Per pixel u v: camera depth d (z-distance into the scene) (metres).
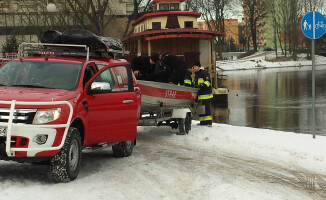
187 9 68.38
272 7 104.00
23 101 6.87
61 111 7.04
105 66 8.63
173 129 14.77
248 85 45.62
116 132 8.60
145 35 34.47
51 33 9.27
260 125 20.38
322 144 11.32
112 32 54.00
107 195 6.66
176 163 9.17
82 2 42.78
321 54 110.81
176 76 13.91
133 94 9.13
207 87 15.16
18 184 7.03
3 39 53.38
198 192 6.91
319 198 6.75
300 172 8.47
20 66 8.27
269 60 98.81
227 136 12.88
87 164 8.99
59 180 7.25
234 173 8.27
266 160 9.54
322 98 31.89
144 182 7.50
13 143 6.77
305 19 12.45
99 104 8.11
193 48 34.31
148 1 46.53
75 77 8.02
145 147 11.24
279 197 6.72
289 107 27.34
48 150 6.89
